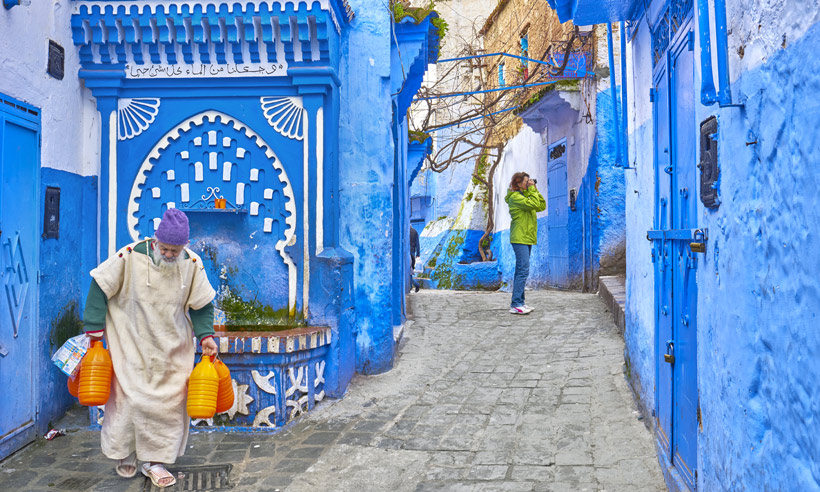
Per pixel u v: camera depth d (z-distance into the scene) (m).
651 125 4.49
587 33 11.14
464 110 19.77
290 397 5.07
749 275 2.33
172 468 4.19
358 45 6.08
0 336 4.22
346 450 4.45
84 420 5.05
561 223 12.73
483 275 18.00
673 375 3.68
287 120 5.60
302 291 5.59
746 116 2.34
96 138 5.58
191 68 5.58
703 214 3.02
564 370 6.09
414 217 26.47
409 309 9.58
